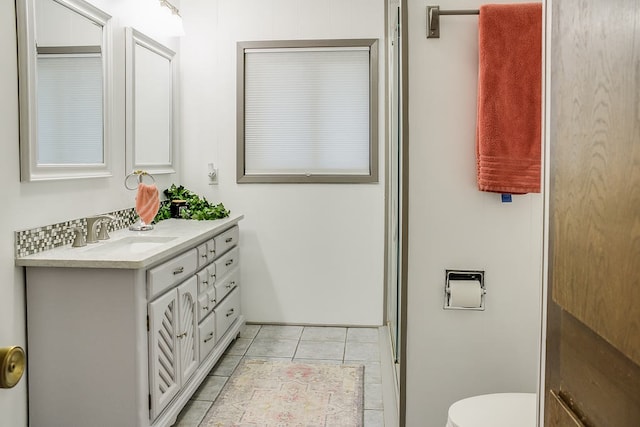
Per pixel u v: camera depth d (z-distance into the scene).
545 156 1.00
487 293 1.91
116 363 2.25
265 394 2.96
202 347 3.01
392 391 2.95
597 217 0.69
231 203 4.20
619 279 0.63
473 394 1.94
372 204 4.11
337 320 4.19
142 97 3.44
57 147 2.49
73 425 2.28
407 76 1.87
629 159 0.60
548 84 0.99
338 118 4.12
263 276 4.21
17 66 2.25
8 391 2.18
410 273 1.92
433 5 1.86
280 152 4.18
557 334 0.90
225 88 4.16
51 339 2.28
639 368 0.60
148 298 2.32
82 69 2.70
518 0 1.85
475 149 1.87
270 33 4.10
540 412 1.03
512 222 1.88
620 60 0.63
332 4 4.05
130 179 3.24
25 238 2.28
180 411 2.74
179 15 3.82
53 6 2.45
